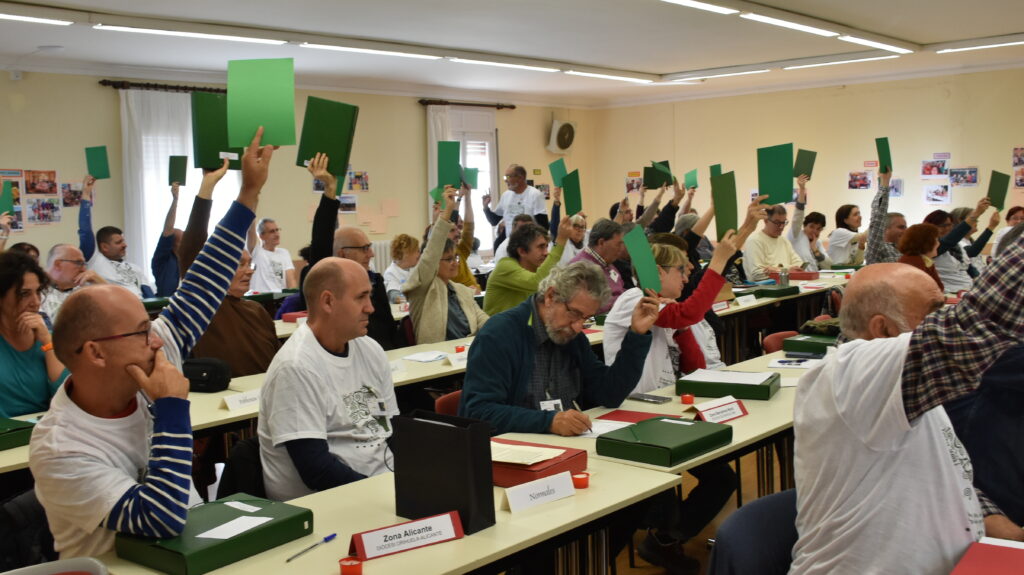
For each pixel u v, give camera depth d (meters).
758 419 2.72
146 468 1.80
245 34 7.37
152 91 8.89
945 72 10.70
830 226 11.76
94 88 8.59
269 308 6.10
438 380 4.12
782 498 1.87
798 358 3.82
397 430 1.91
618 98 13.29
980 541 1.56
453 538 1.77
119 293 1.70
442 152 4.88
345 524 1.87
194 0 6.36
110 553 1.73
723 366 3.86
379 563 1.65
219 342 3.81
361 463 2.46
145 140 8.88
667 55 9.55
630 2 6.92
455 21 7.46
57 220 8.38
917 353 1.40
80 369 1.68
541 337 2.72
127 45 7.70
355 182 10.70
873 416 1.50
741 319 6.25
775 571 1.79
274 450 2.38
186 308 2.02
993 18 7.90
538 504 1.96
